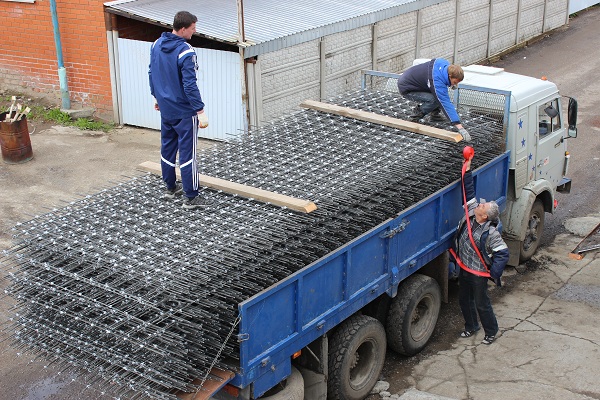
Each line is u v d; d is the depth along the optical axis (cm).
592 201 1097
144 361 490
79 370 529
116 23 1338
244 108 1243
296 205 590
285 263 551
